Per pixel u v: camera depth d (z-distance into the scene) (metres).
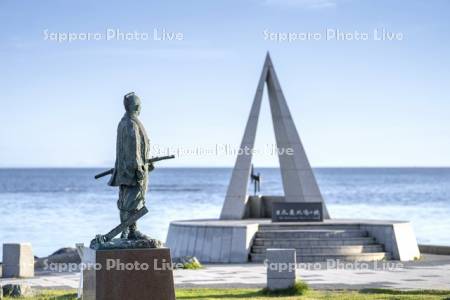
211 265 36.44
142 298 17.77
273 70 45.44
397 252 38.53
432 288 27.09
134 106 18.62
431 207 100.31
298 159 44.75
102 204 104.50
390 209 94.81
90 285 18.27
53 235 58.78
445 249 41.47
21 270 32.78
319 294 25.58
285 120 45.06
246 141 44.72
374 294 25.48
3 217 79.06
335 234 39.19
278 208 41.12
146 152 18.61
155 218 75.12
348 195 141.38
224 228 38.41
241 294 25.66
